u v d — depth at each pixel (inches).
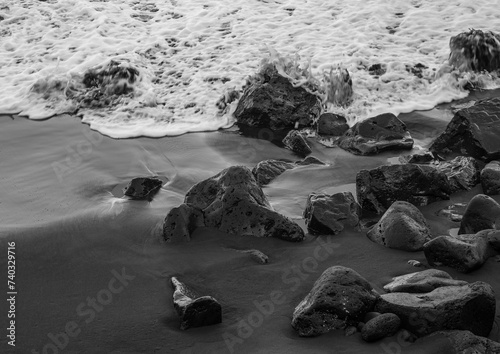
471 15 501.0
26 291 239.9
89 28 492.7
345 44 463.5
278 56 409.4
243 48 462.3
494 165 316.8
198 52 460.8
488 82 434.6
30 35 489.4
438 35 476.7
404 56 451.8
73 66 447.5
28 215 295.1
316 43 464.8
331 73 403.9
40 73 442.9
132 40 476.4
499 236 250.8
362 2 518.9
